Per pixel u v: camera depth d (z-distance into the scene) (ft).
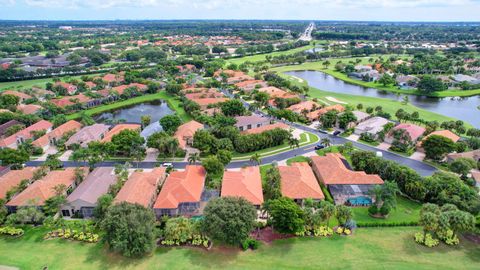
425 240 258.57
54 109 579.48
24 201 298.15
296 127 532.32
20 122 518.37
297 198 311.47
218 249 254.27
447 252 250.16
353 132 506.89
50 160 382.83
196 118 535.19
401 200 323.37
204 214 250.37
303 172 350.23
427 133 470.80
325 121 519.60
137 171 362.53
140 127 513.04
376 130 479.82
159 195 311.68
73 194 310.04
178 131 479.00
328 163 367.04
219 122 499.51
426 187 311.06
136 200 292.61
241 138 429.79
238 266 237.25
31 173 353.31
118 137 425.28
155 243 249.96
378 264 238.07
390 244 259.19
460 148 415.85
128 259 244.01
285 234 270.87
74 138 453.17
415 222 283.59
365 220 289.53
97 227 278.26
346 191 327.06
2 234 274.16
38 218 281.74
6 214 290.15
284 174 345.31
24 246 259.39
